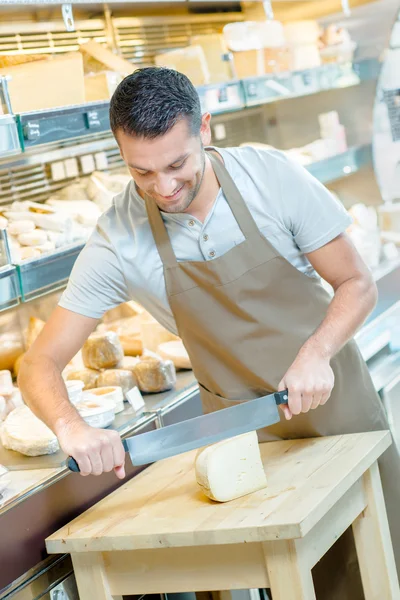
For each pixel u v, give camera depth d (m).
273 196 1.72
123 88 1.44
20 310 2.32
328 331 1.65
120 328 2.40
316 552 1.51
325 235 1.72
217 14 3.08
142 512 1.62
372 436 1.75
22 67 2.10
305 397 1.57
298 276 1.78
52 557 1.68
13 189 2.29
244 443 1.59
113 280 1.76
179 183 1.48
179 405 2.08
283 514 1.45
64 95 2.11
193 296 1.75
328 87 3.16
